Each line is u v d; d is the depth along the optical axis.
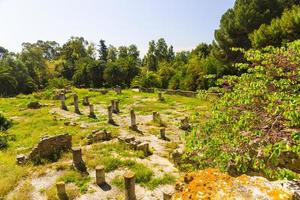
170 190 10.95
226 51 34.66
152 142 17.58
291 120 5.49
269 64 7.17
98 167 11.77
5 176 12.72
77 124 22.81
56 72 82.31
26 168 13.61
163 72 57.34
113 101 27.97
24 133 21.02
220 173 2.94
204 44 60.50
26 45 88.38
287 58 6.75
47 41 114.38
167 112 26.83
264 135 6.05
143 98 35.75
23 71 68.69
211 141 7.15
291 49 6.89
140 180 11.80
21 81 65.19
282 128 6.14
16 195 10.98
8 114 28.34
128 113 27.28
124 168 12.99
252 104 6.88
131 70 70.00
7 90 59.16
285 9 29.05
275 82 6.69
